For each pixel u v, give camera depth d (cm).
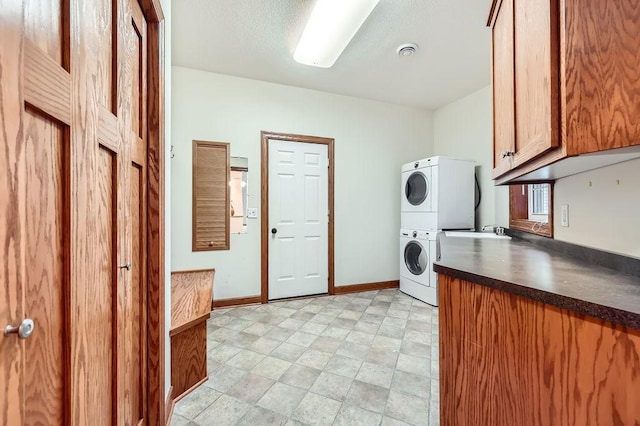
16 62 45
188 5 205
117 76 87
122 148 93
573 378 74
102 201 78
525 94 109
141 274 121
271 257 334
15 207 45
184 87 299
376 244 385
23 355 47
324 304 324
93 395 73
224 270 314
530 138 104
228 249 315
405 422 147
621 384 65
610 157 98
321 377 185
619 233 114
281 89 335
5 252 43
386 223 390
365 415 151
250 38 245
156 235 129
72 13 61
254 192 325
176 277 277
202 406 158
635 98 68
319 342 232
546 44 88
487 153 334
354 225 373
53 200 56
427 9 207
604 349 68
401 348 223
